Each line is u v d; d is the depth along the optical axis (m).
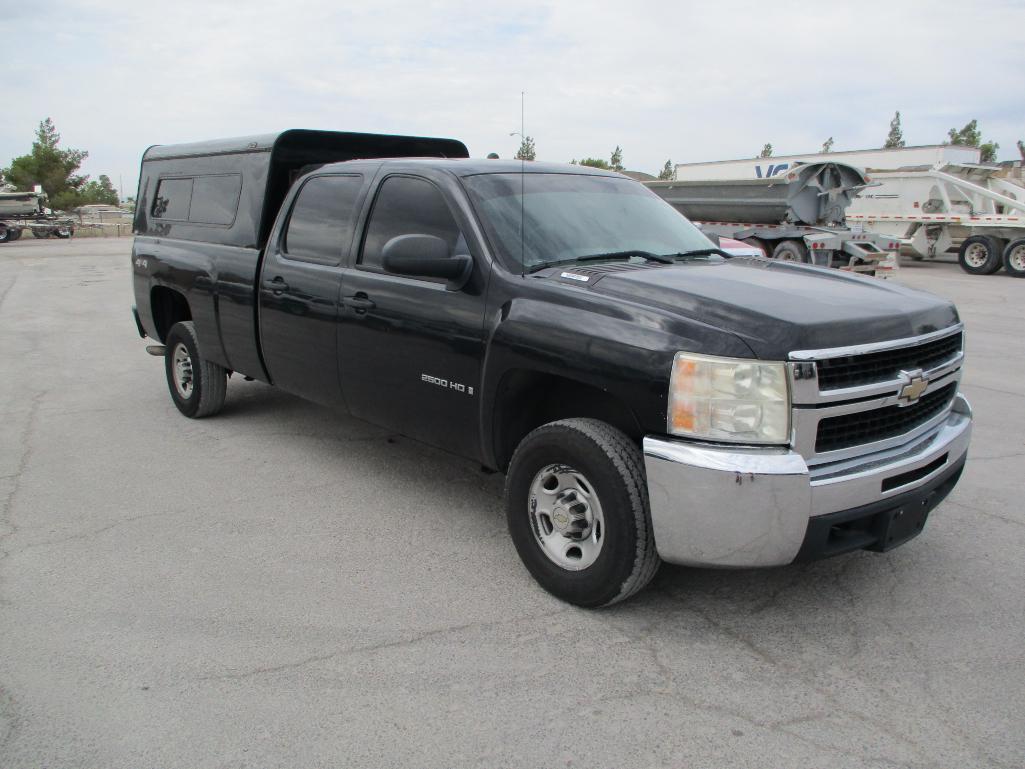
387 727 2.70
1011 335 10.55
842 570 3.82
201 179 6.05
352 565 3.89
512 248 3.80
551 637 3.24
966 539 4.15
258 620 3.38
